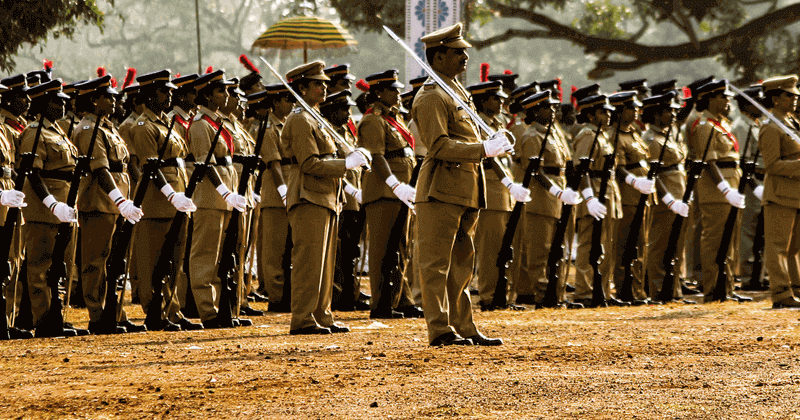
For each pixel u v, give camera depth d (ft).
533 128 109.91
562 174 111.34
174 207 88.99
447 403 48.19
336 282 107.24
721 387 50.88
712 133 112.47
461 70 69.21
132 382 54.75
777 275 103.04
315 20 142.31
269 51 145.38
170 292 86.63
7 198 75.82
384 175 93.45
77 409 48.11
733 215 111.34
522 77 453.17
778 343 66.95
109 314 82.43
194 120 87.20
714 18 268.00
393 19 251.80
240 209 86.07
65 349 70.08
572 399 48.62
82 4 179.32
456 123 67.31
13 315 81.41
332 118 97.45
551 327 82.43
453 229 67.56
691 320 88.28
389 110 97.40
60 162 81.00
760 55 261.65
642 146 115.34
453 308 69.56
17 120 84.43
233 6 488.85
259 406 48.29
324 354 65.10
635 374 55.06
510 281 108.68
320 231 79.66
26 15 169.48
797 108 126.41
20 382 55.26
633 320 89.56
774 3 269.44
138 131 86.89
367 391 51.26
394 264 97.86
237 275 89.71
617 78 431.43
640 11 274.57
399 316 98.89
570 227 113.70
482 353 63.46
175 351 68.08
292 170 79.97
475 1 258.16
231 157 89.40
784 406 46.14
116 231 92.32
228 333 81.51
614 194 111.86
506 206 105.29
